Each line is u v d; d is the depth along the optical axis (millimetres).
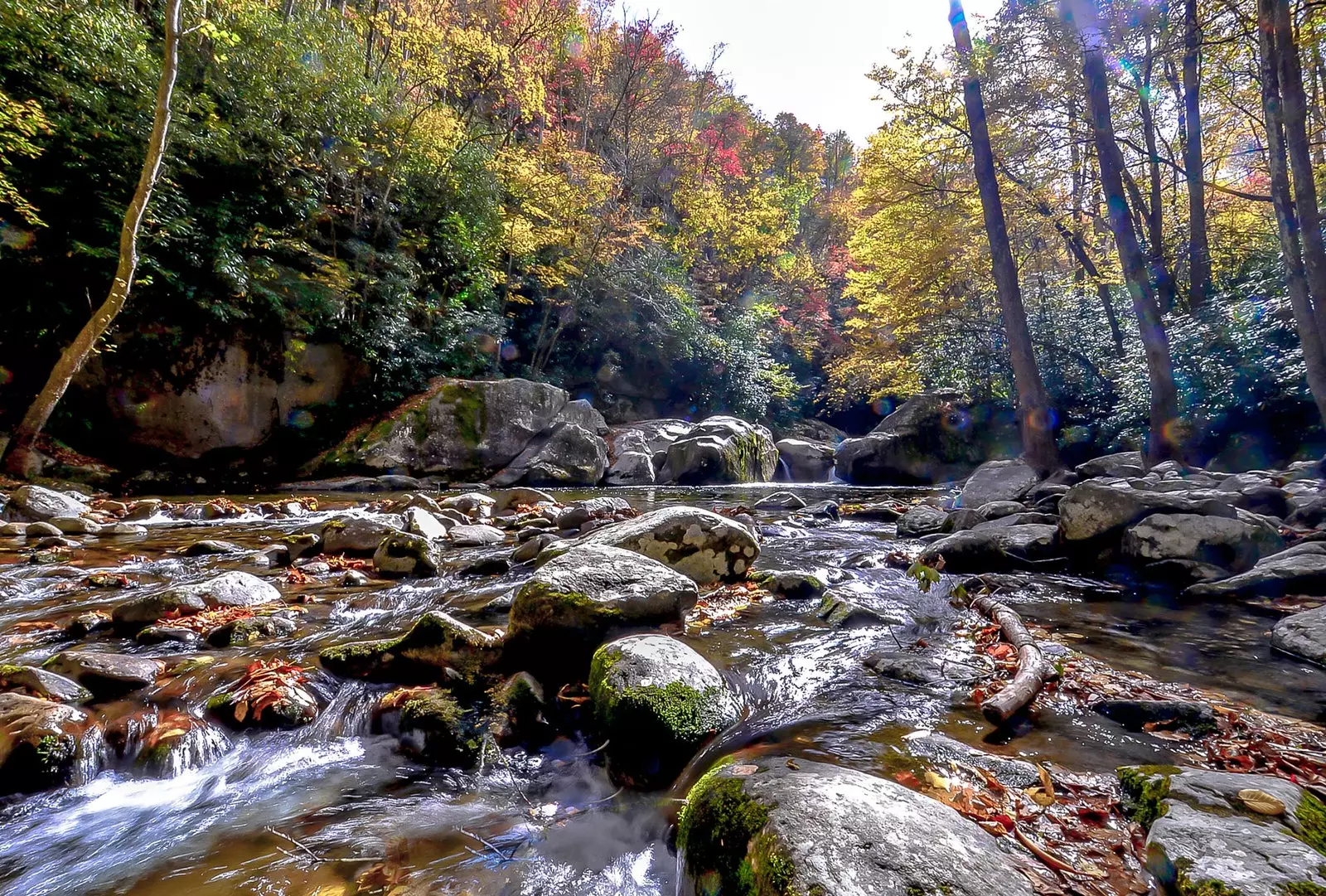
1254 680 2820
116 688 2936
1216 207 13773
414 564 5266
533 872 1859
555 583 3307
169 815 2238
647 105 28219
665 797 2229
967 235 15172
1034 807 1818
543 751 2611
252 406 12594
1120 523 5023
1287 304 9445
